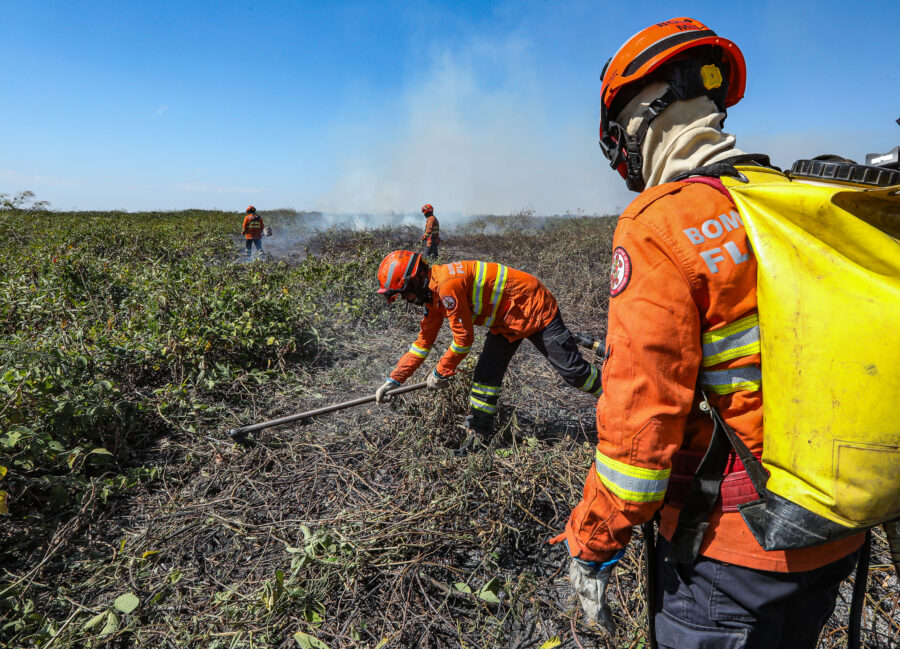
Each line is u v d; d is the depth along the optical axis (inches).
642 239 36.1
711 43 40.7
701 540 38.5
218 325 156.8
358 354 182.4
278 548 90.0
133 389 135.0
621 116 44.4
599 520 39.8
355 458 115.7
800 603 40.3
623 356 35.6
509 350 115.1
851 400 29.7
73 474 98.6
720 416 37.5
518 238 510.0
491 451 107.6
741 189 35.8
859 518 30.2
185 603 78.7
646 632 68.9
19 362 113.5
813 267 31.9
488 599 74.5
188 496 103.9
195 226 545.0
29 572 82.0
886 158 45.4
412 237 589.9
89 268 217.8
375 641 72.5
